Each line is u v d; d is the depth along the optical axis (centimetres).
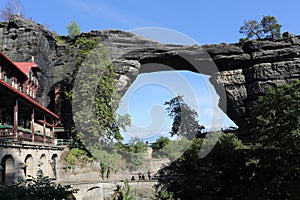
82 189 2541
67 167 3045
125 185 2792
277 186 2406
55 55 4634
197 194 3020
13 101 2573
